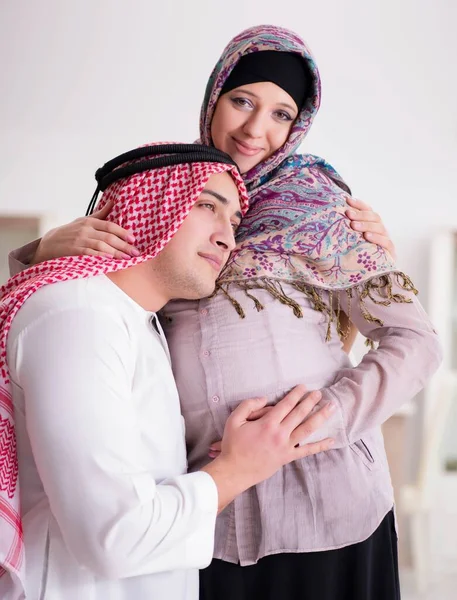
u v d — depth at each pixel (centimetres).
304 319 145
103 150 394
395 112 394
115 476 106
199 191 126
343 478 139
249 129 155
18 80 390
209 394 138
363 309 144
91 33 387
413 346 140
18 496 118
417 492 344
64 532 108
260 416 130
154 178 130
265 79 155
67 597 117
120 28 386
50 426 106
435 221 397
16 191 395
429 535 365
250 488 140
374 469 144
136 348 123
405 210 397
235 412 127
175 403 130
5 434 116
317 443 131
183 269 128
